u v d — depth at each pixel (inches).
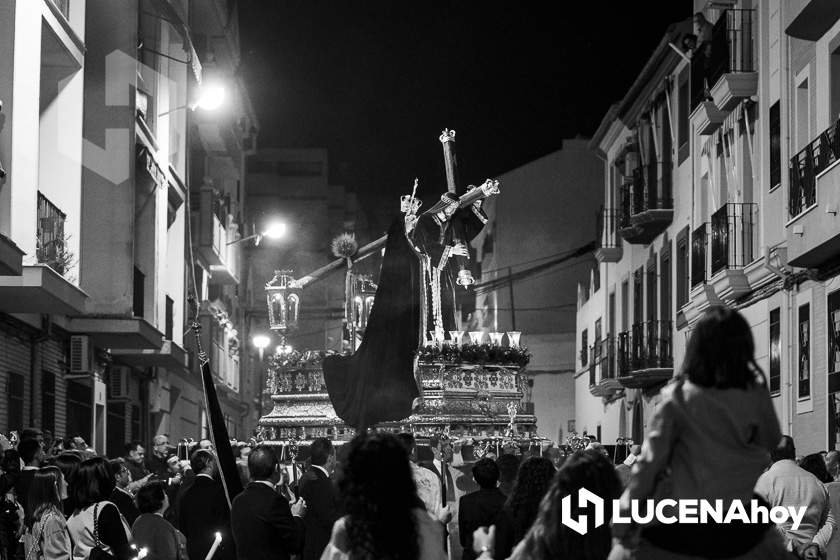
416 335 517.7
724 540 210.2
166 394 1339.8
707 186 1087.0
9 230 644.1
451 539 497.7
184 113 1196.5
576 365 1854.1
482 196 629.6
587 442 649.0
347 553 228.5
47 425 820.6
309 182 2596.0
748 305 927.7
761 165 885.2
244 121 1872.5
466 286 631.2
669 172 1243.8
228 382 1850.4
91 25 915.4
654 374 1239.5
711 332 209.3
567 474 228.7
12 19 653.3
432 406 602.9
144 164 969.5
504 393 626.8
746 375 209.3
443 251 626.5
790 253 754.8
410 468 229.8
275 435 641.0
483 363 622.5
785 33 774.5
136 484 541.0
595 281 1704.0
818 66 767.7
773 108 863.7
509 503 301.9
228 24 1678.2
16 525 430.3
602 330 1608.0
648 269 1326.3
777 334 860.0
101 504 359.6
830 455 512.7
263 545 367.2
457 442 575.8
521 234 1991.9
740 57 911.0
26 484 469.4
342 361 526.3
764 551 213.9
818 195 705.6
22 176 664.4
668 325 1240.8
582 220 1978.3
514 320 1977.1
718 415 207.3
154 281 1025.5
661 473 210.1
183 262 1185.4
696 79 1047.0
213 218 1466.5
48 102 803.4
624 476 442.9
